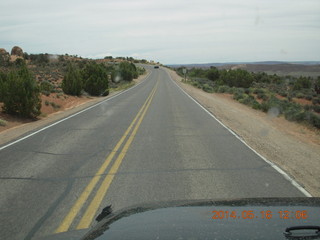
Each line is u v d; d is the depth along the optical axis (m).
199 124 14.96
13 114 18.64
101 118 17.22
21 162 8.30
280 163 8.44
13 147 10.19
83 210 5.19
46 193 5.99
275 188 6.24
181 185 6.39
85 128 13.89
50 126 14.64
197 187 6.27
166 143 10.66
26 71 19.67
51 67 91.88
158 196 5.77
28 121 18.14
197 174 7.16
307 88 64.31
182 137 11.73
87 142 10.86
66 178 6.89
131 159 8.53
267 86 68.38
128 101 27.92
